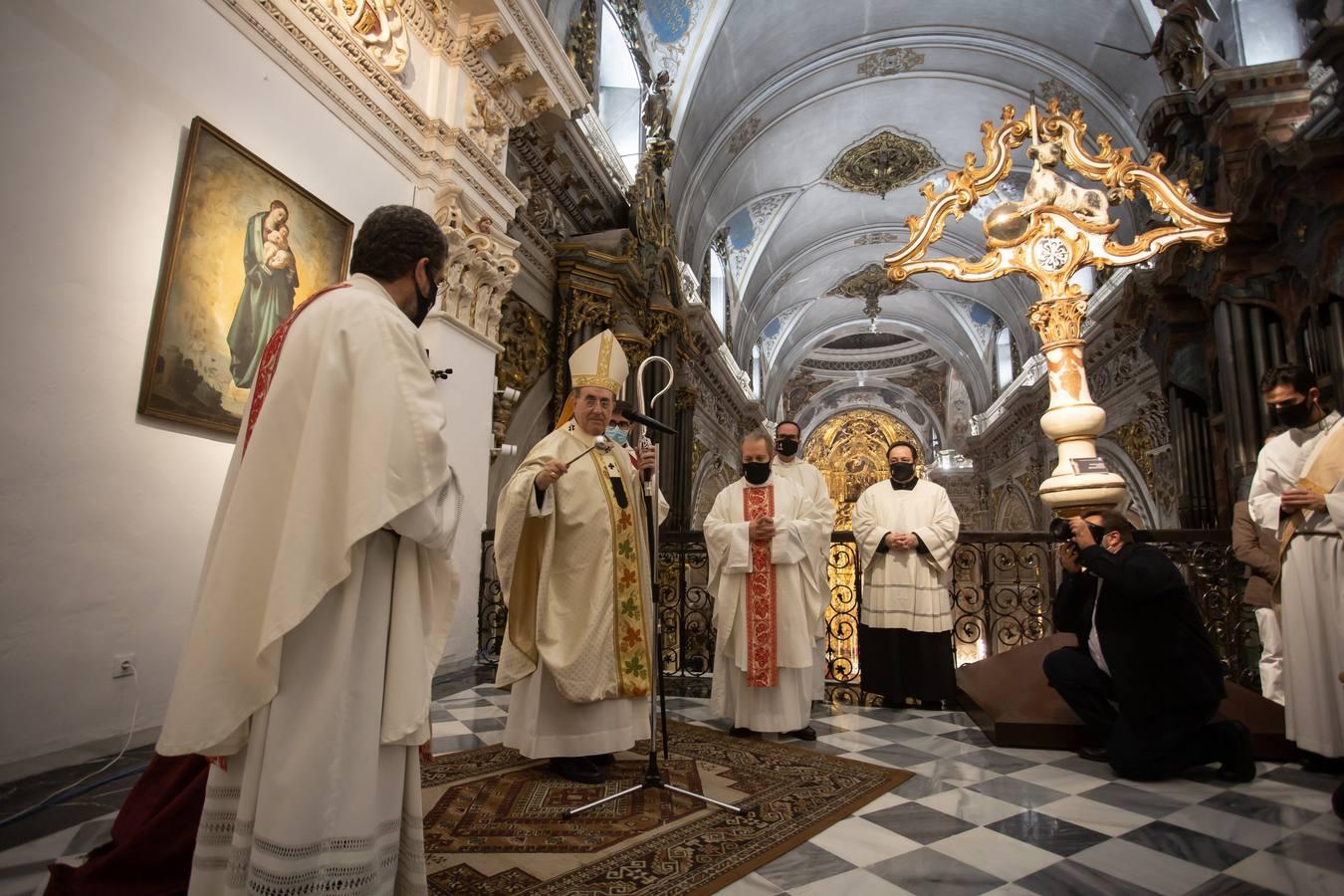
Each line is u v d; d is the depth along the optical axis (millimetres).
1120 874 2059
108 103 3023
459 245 5414
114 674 2967
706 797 2658
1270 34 9734
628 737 2963
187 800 1770
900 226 20344
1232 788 2873
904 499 4707
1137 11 11164
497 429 7020
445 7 5477
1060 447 4164
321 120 4359
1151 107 10281
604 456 3201
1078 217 4336
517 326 7961
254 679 1388
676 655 6691
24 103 2689
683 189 14203
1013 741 3549
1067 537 3623
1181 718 2990
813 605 3910
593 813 2480
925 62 14625
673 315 10938
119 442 3029
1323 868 2104
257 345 3750
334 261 4379
